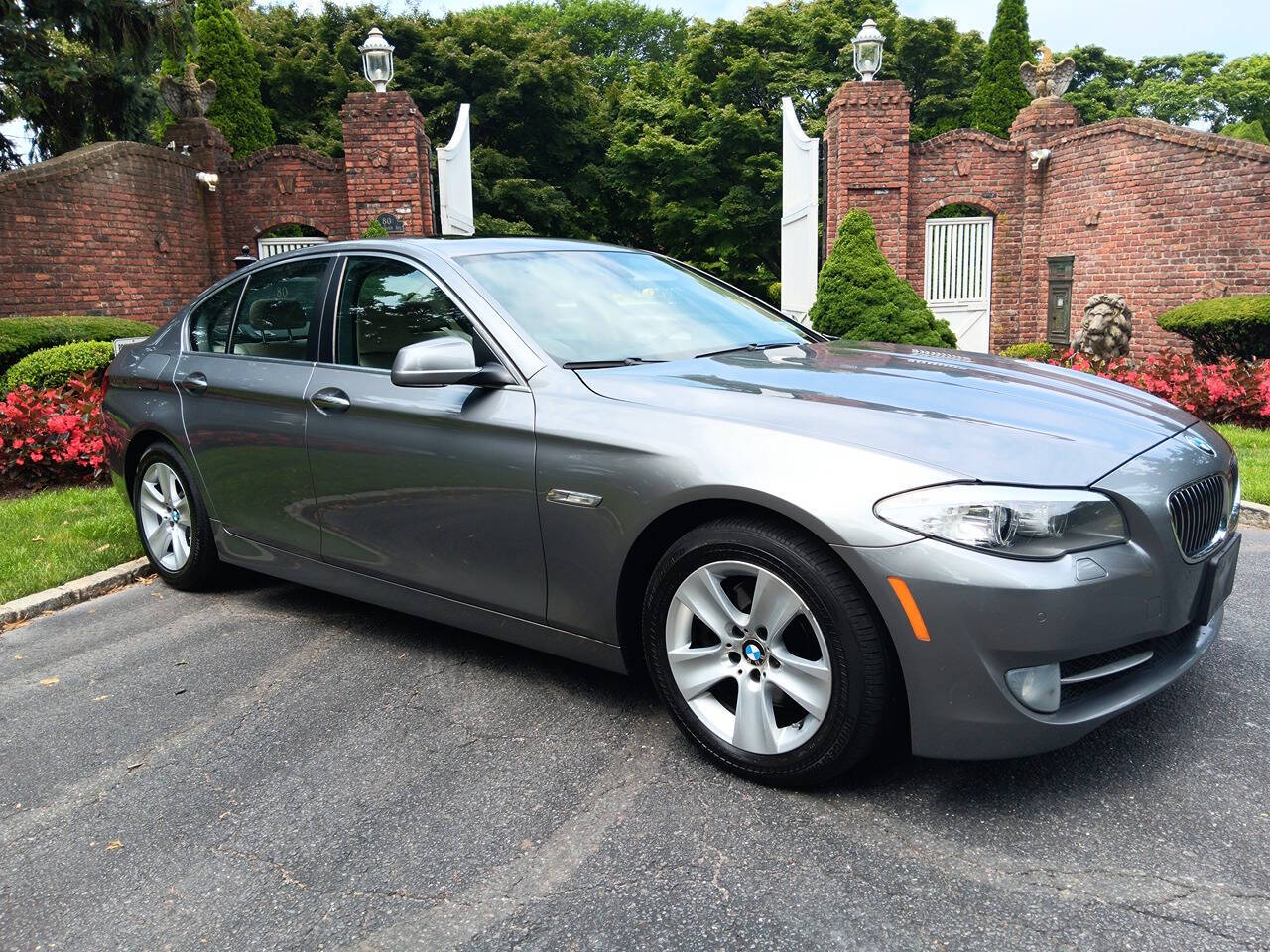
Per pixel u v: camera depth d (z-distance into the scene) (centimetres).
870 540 232
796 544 246
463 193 1589
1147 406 299
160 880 234
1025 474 234
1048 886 216
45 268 1134
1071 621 226
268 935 212
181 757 297
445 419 318
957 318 1517
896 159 1380
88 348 834
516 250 372
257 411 389
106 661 379
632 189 2866
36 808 270
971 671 228
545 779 273
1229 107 4731
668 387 290
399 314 352
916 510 230
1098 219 1330
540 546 299
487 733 303
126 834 255
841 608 239
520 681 343
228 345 421
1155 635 244
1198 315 1075
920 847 233
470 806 261
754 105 2909
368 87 2806
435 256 353
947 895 214
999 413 268
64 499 630
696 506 267
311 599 448
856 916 208
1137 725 292
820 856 231
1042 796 253
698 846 237
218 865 239
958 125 3011
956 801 252
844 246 1014
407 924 213
